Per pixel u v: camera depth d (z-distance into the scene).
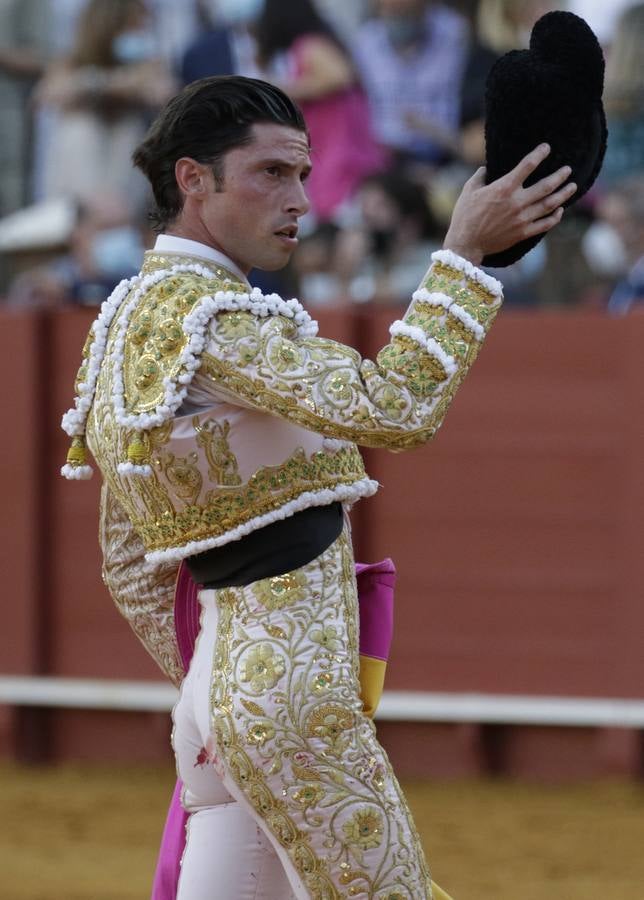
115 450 7.21
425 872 7.10
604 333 20.50
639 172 28.00
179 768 7.49
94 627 21.83
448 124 28.27
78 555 21.83
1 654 21.92
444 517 20.81
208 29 29.56
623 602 20.41
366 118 28.16
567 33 7.02
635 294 26.64
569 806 19.22
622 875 15.95
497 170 7.08
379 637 7.54
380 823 6.93
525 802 19.45
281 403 6.70
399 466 20.92
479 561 20.75
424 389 6.78
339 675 6.94
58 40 30.83
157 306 7.07
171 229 7.40
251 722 6.86
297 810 6.88
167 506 7.13
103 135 30.14
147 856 16.94
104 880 15.88
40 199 30.42
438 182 27.95
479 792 20.03
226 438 6.96
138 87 30.16
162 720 21.75
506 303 27.27
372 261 27.52
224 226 7.22
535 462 20.64
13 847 17.38
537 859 16.62
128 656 21.78
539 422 20.62
